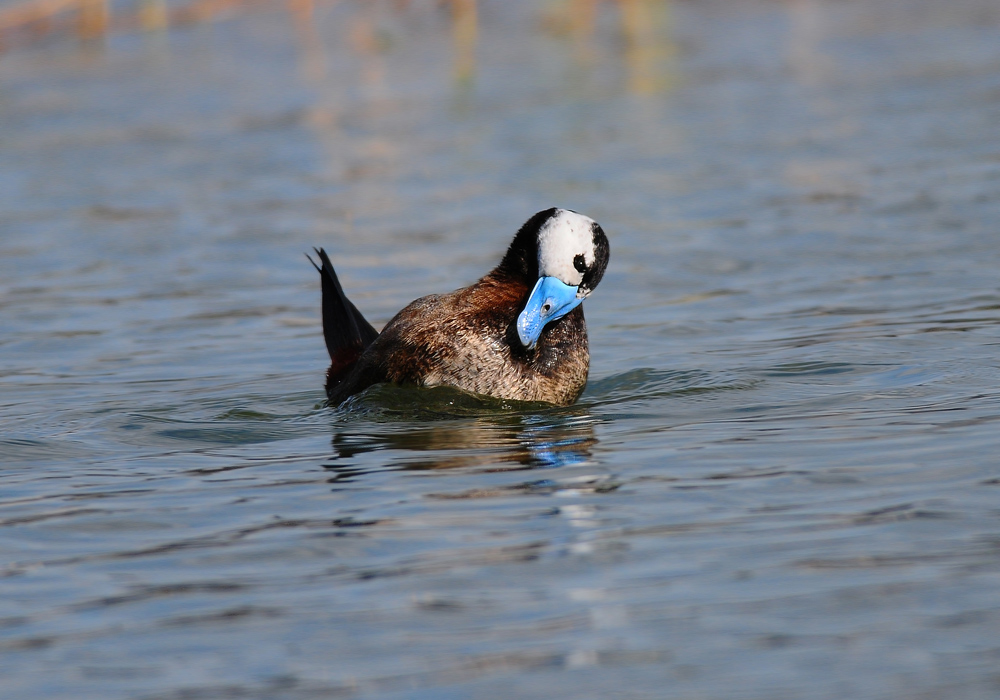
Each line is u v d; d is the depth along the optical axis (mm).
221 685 5504
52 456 9695
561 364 11430
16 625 6230
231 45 36625
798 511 7543
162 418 10953
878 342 12688
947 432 9227
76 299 16031
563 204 20547
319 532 7496
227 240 19000
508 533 7348
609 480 8453
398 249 18156
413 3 40438
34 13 32125
